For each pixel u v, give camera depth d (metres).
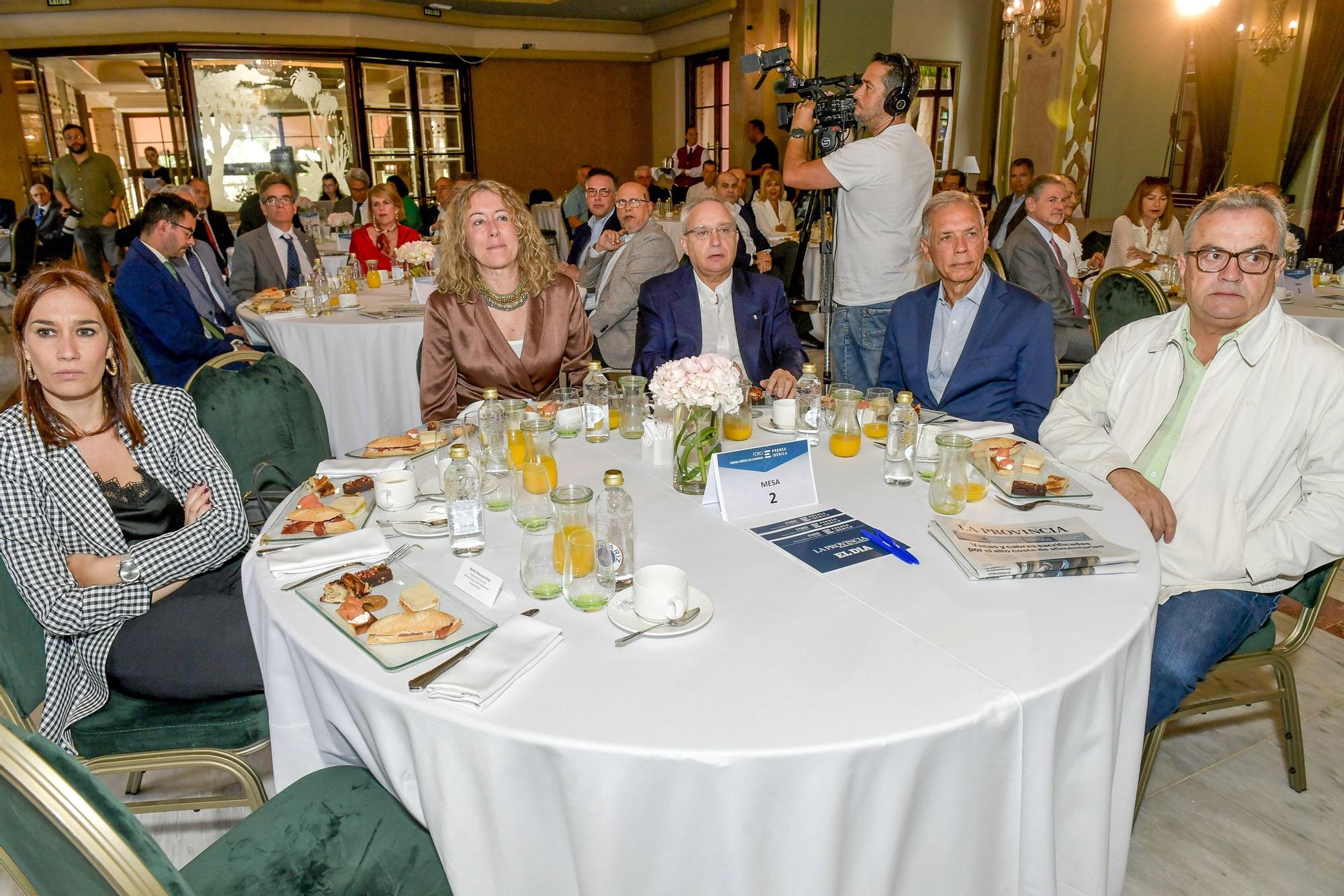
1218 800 1.94
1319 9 6.97
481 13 12.07
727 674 1.08
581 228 5.71
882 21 9.89
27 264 7.82
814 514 1.61
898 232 3.40
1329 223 7.24
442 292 2.67
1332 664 2.48
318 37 10.81
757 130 9.48
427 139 12.16
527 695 1.05
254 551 1.49
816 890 0.99
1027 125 9.97
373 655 1.13
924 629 1.19
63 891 0.79
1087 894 1.23
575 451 2.01
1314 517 1.69
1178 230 5.84
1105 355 2.06
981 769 1.03
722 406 1.65
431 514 1.61
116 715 1.54
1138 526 1.55
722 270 2.75
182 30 10.23
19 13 10.07
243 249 5.00
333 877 1.09
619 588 1.31
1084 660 1.11
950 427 2.05
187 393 2.12
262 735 1.54
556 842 1.03
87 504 1.66
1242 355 1.76
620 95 13.38
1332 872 1.74
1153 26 8.30
